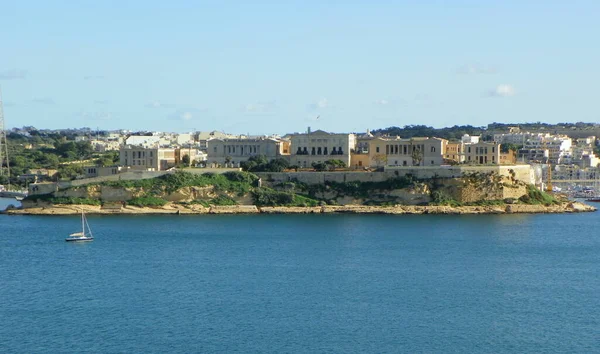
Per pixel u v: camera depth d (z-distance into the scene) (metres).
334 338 177.00
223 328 183.75
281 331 181.50
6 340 175.62
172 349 169.50
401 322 189.12
